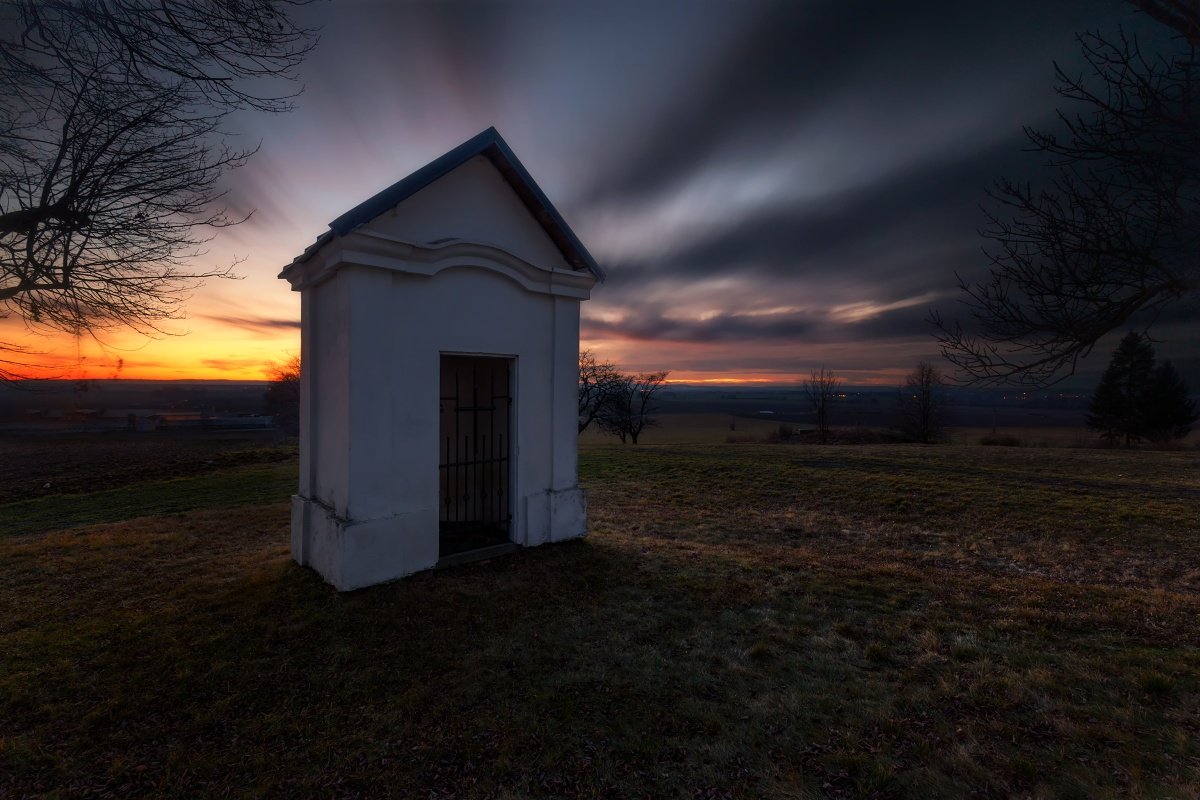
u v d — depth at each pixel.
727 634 4.57
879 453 18.97
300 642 4.24
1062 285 3.85
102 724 3.23
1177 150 3.53
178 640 4.25
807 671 3.97
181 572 5.86
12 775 2.80
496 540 6.84
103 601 5.04
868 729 3.25
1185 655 4.05
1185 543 8.14
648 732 3.23
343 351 5.25
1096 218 3.76
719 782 2.80
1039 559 7.55
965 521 9.66
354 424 5.18
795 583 5.83
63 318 5.92
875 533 9.05
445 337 5.88
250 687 3.63
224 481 13.87
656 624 4.75
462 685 3.71
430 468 5.80
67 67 4.79
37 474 15.52
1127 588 6.22
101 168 5.11
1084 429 39.88
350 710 3.41
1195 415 34.62
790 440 37.75
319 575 5.56
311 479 5.96
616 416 36.78
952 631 4.63
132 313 6.14
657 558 6.68
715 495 12.25
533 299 6.71
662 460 16.89
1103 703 3.47
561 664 4.03
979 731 3.19
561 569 6.08
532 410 6.73
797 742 3.13
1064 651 4.22
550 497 6.89
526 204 6.73
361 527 5.20
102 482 14.56
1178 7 3.22
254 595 5.11
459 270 5.98
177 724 3.24
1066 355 3.97
